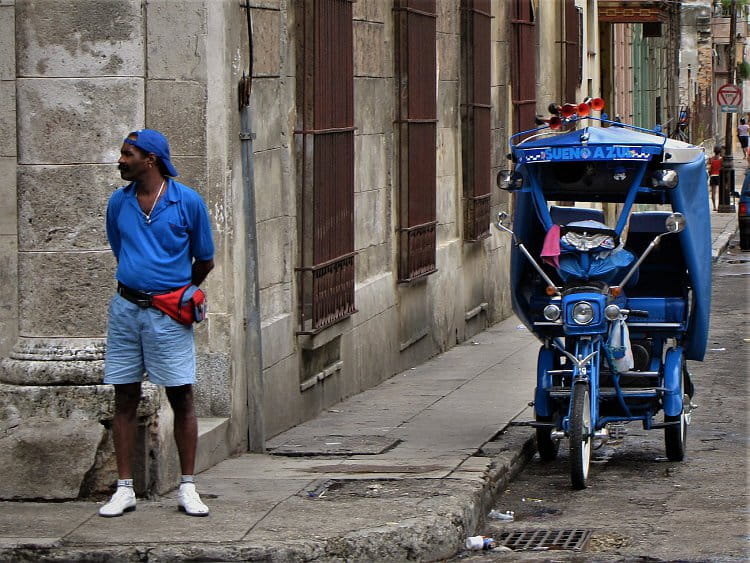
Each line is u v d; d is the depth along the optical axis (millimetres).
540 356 13102
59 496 10570
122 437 10266
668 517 11039
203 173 12391
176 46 12273
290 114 14422
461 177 22250
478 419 14695
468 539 10242
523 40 25922
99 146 10844
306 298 14578
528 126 26391
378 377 17672
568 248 12234
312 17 14461
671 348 13023
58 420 10711
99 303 10914
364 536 9594
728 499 11641
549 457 13328
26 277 10969
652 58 55531
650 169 12766
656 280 13602
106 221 10297
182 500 10219
